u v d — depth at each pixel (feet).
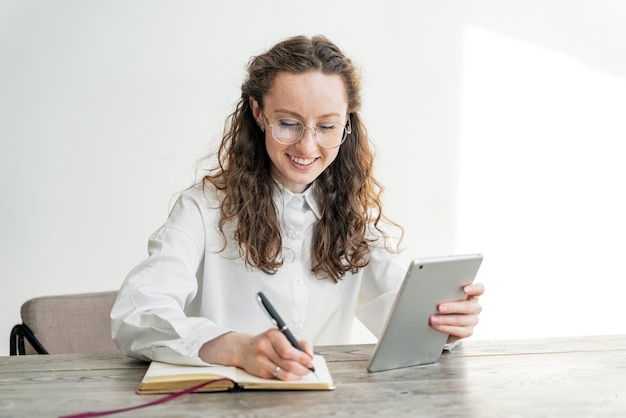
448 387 4.37
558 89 11.08
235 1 10.28
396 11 10.68
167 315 4.71
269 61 5.16
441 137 10.93
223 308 5.85
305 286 5.89
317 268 5.86
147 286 5.02
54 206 10.13
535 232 11.23
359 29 10.62
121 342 4.78
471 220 11.10
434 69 10.83
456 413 3.92
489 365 4.86
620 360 5.02
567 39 11.03
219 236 5.74
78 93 10.07
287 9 10.41
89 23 10.02
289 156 5.20
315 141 5.13
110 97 10.12
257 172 5.69
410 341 4.68
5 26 9.86
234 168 5.70
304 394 4.17
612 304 11.42
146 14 10.12
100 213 10.21
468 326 4.82
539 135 11.10
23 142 10.00
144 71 10.16
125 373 4.58
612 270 11.39
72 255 10.20
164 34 10.17
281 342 4.20
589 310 11.41
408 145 10.87
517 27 10.94
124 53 10.11
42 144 10.05
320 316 6.03
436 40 10.80
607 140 11.21
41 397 4.11
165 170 10.28
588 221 11.30
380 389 4.30
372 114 10.76
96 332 7.27
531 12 10.96
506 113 11.03
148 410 3.87
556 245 11.28
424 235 11.00
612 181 11.27
